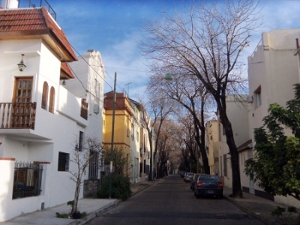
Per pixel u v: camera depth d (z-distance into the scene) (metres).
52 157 14.62
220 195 21.06
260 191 20.47
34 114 12.49
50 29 13.38
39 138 13.87
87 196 20.11
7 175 10.62
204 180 21.41
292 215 12.02
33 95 13.07
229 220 12.27
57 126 15.23
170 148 76.38
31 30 13.30
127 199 20.86
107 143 31.56
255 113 21.28
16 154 13.43
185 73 20.62
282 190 9.31
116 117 32.19
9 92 13.22
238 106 28.69
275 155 9.66
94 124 21.98
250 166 10.77
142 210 15.15
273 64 17.97
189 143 53.47
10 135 12.72
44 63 13.95
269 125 10.34
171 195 24.11
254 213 13.30
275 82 17.78
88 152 19.80
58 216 11.73
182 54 19.81
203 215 13.50
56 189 15.02
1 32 13.32
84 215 12.34
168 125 57.38
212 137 47.09
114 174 21.48
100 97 23.69
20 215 11.58
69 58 16.09
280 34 18.28
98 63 23.19
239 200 18.28
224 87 20.00
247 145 22.61
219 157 36.72
